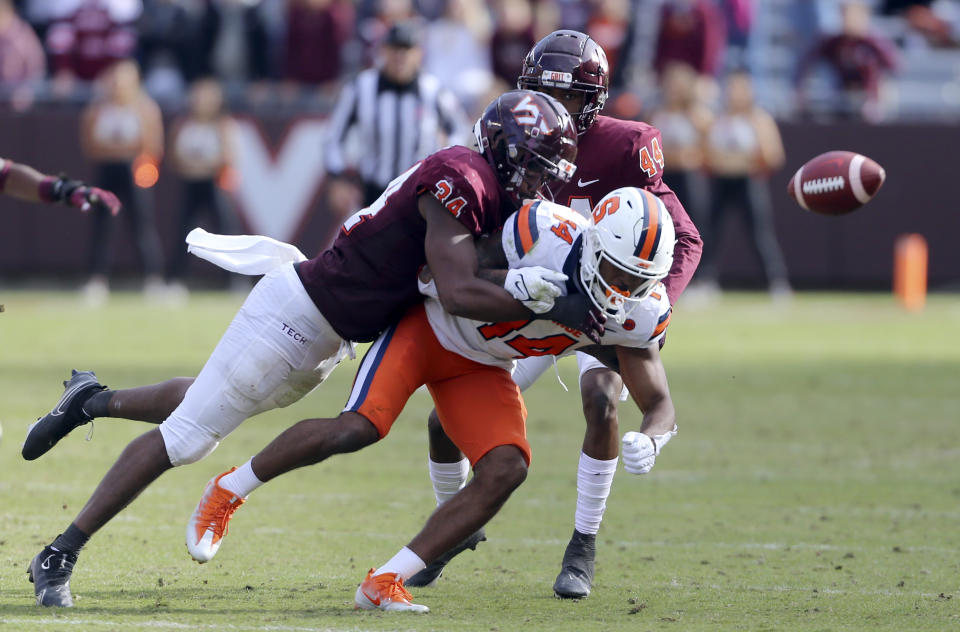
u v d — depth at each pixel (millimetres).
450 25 44562
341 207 35219
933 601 14070
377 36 42875
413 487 20328
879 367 33031
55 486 19453
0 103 45375
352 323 13703
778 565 15844
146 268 44969
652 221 12555
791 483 20812
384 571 13398
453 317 13555
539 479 21047
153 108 43750
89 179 45531
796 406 27766
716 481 20969
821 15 54656
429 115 32281
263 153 45750
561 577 14352
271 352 13633
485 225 13133
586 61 14578
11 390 26906
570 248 12797
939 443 24125
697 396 28766
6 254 45812
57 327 36938
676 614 13469
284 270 13922
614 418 14523
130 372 28938
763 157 44312
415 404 28641
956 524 18109
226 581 14688
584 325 12711
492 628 12750
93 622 12609
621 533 17578
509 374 14023
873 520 18375
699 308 44219
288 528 17500
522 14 43969
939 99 55500
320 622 12820
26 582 14359
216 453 22375
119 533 16891
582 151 15141
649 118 45094
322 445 13320
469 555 16438
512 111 13148
